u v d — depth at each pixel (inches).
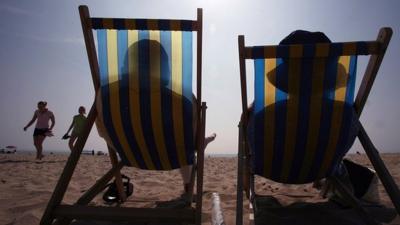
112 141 94.1
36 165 286.0
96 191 98.3
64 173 84.6
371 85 84.0
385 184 80.2
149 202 125.6
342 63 81.8
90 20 86.2
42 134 346.3
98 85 91.7
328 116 83.0
